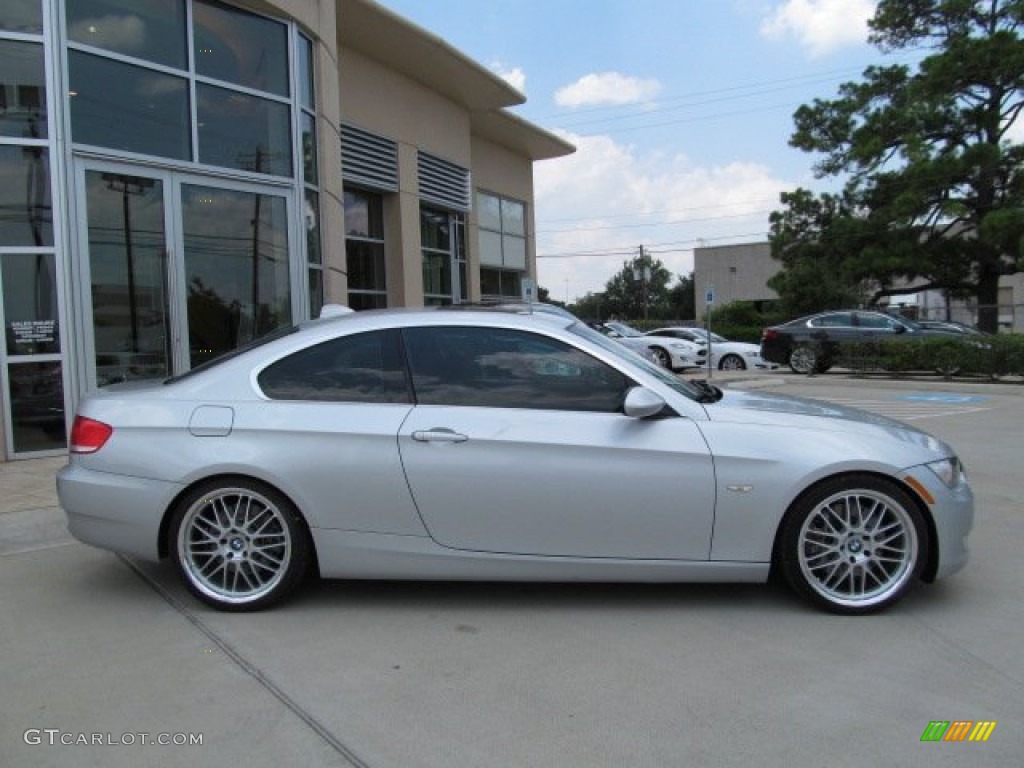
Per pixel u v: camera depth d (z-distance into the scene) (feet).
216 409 14.19
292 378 14.40
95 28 27.91
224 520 14.21
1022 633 12.91
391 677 11.60
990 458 28.22
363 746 9.77
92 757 9.59
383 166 57.31
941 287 109.70
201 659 12.28
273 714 10.57
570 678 11.50
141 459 14.03
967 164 94.17
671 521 13.55
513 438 13.58
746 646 12.49
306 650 12.56
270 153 34.50
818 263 110.73
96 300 27.84
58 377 26.71
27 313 26.23
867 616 13.61
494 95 65.21
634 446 13.52
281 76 35.17
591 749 9.64
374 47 53.88
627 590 14.94
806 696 10.89
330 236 39.19
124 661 12.24
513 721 10.31
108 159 28.07
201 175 31.32
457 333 14.47
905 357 58.23
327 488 13.79
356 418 13.91
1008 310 115.85
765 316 139.64
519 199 83.87
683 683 11.30
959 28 103.71
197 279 31.27
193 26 31.27
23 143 26.05
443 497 13.66
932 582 14.56
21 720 10.49
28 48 26.14
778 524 13.58
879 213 100.48
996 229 90.53
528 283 65.21
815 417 14.26
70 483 14.32
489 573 13.84
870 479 13.51
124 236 28.76
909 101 101.30
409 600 14.64
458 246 70.03
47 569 16.66
